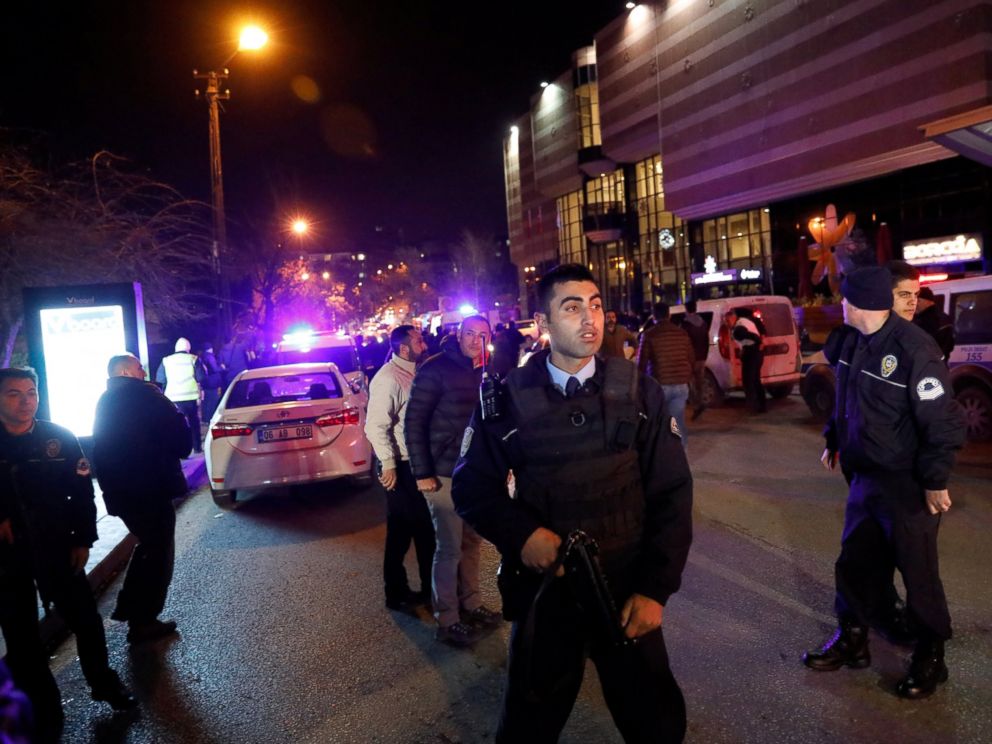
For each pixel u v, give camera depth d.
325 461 8.41
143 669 4.45
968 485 7.26
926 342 3.51
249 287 26.30
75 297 9.79
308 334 16.22
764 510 6.90
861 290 3.56
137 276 13.78
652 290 55.59
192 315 16.41
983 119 9.32
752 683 3.79
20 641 3.70
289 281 28.52
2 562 3.65
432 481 4.42
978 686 3.64
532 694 2.37
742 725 3.42
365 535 7.09
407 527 5.09
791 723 3.42
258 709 3.88
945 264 31.55
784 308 13.98
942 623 3.57
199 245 15.45
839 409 3.85
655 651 2.41
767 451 9.61
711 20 40.88
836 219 36.56
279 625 4.98
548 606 2.44
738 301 13.61
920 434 3.50
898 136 31.33
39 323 9.73
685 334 8.73
